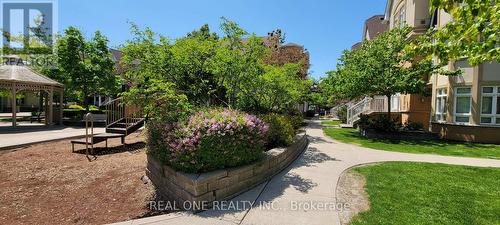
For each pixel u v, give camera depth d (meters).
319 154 8.62
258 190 4.93
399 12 19.03
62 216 4.28
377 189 5.00
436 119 14.16
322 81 17.02
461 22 3.26
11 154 8.07
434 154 9.21
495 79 11.77
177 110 5.64
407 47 3.75
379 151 9.61
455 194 4.74
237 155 4.71
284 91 9.51
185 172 4.39
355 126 18.52
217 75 7.26
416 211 4.01
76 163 7.09
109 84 18.86
